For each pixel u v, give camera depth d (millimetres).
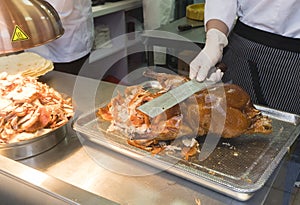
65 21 1782
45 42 677
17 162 728
